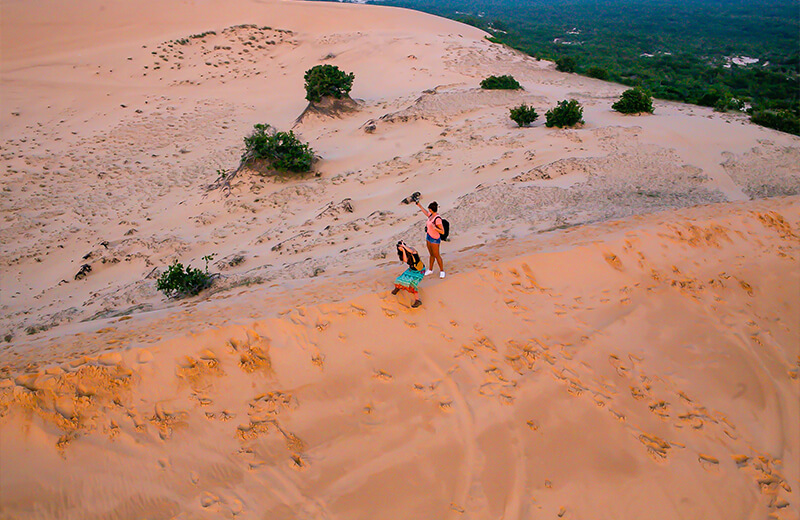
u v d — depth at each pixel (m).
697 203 14.05
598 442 5.80
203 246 16.45
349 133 26.53
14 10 42.47
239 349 6.17
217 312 7.22
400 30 46.72
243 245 16.00
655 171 16.89
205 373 5.84
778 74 56.62
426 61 38.84
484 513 4.88
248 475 5.02
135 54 39.31
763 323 8.44
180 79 37.25
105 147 26.78
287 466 5.16
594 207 13.59
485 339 7.05
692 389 6.83
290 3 52.31
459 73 36.81
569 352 7.05
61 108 31.42
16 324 12.45
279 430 5.50
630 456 5.70
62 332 7.81
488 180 17.56
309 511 4.74
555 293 8.26
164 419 5.36
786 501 5.52
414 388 6.21
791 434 6.46
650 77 48.69
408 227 14.06
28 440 4.89
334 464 5.23
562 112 22.14
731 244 10.27
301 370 6.20
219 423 5.46
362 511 4.79
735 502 5.41
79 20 42.94
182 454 5.11
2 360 6.05
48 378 5.35
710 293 8.88
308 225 16.41
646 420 6.21
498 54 42.03
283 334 6.50
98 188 22.58
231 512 4.65
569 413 6.10
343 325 6.86
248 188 20.78
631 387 6.66
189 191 22.17
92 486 4.70
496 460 5.42
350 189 19.84
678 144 19.56
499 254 9.30
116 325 7.39
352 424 5.70
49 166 24.53
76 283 14.98
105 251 16.34
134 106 32.28
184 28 44.38
